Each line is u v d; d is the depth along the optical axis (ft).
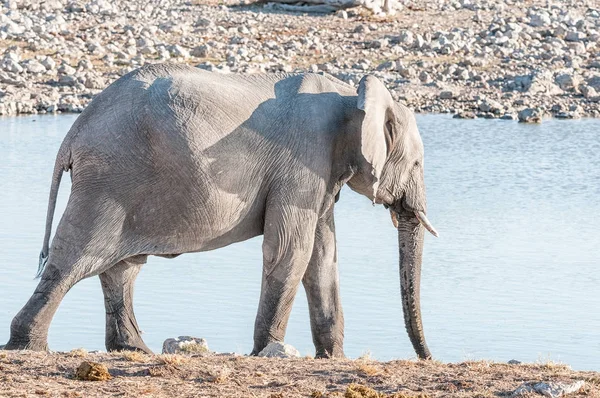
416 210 109.81
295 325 127.95
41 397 71.36
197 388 75.05
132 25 342.23
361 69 311.27
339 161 101.04
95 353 85.76
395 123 105.91
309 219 99.40
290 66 309.42
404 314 112.06
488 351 116.57
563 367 83.35
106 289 101.71
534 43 345.92
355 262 154.40
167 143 93.61
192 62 306.35
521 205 194.49
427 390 75.82
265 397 72.95
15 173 202.08
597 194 204.64
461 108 285.64
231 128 95.91
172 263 152.46
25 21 330.95
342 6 380.78
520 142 250.98
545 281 145.79
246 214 98.22
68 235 94.02
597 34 359.25
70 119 260.42
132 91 94.79
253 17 372.38
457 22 382.01
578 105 289.33
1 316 122.31
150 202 94.48
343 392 74.43
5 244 155.12
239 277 144.97
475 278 147.33
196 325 122.62
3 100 268.21
